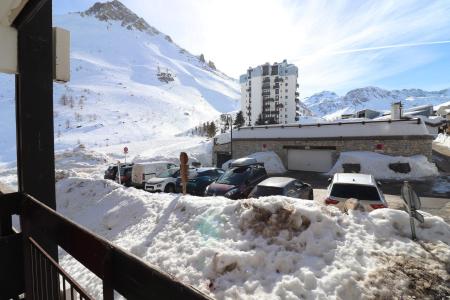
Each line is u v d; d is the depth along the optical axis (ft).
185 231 21.21
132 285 4.37
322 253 16.12
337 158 88.33
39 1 8.28
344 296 13.57
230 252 16.61
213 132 253.85
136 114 464.65
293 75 358.23
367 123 84.79
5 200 9.30
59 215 6.73
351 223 18.48
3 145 262.67
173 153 133.18
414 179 69.10
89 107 450.71
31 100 10.84
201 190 55.26
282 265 15.60
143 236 22.66
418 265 15.01
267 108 363.15
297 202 20.43
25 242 8.86
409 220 18.16
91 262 5.28
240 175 42.88
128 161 120.47
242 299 13.89
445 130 188.96
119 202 32.32
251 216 19.69
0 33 10.05
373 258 15.62
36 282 8.34
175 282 3.66
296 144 95.71
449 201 48.14
